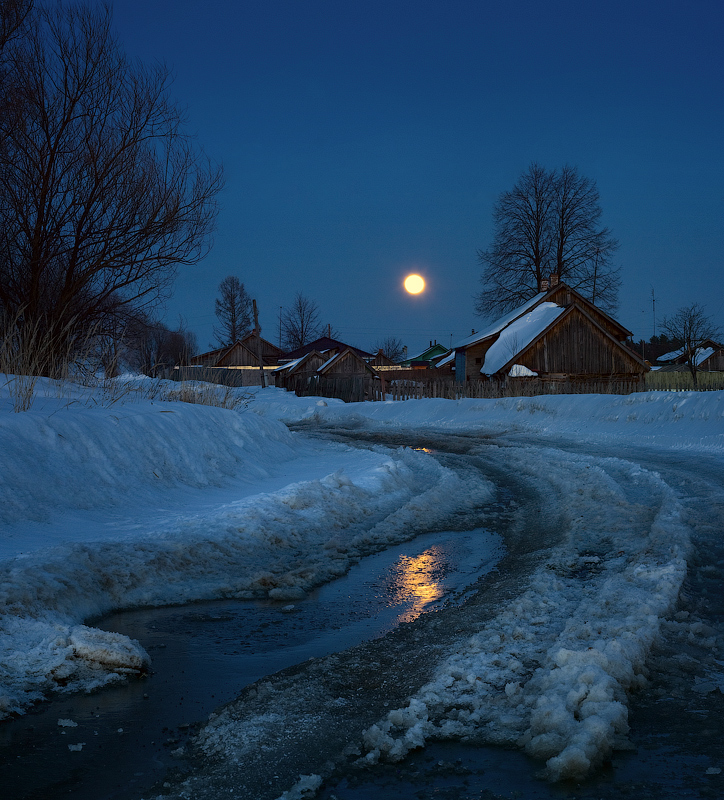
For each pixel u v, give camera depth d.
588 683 3.47
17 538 6.46
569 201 51.75
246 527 7.66
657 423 19.28
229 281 85.81
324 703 3.72
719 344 58.38
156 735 3.42
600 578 5.90
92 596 5.47
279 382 62.03
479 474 13.57
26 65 13.02
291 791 2.79
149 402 12.44
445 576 6.69
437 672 3.97
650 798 2.66
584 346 38.47
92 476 8.64
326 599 5.95
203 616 5.45
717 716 3.34
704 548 6.53
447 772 2.94
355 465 13.42
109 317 14.90
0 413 8.71
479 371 41.81
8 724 3.54
